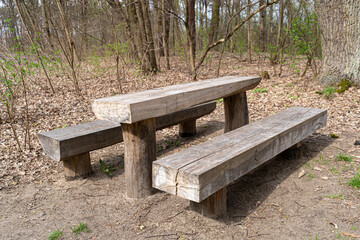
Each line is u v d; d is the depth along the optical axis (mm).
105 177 3449
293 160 3496
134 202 2844
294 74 9234
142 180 2885
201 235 2264
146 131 2820
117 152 4227
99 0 9742
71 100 7117
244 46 14680
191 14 10328
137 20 11000
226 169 2189
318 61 11633
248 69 11695
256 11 7488
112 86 8648
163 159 2291
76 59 11648
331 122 4734
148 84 8859
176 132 5031
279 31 11633
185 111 4266
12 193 3129
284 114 3643
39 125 5402
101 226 2479
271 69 11211
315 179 3006
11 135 4855
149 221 2508
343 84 6293
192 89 3012
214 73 10906
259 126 3139
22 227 2506
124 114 2369
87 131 3268
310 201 2623
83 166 3398
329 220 2328
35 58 7410
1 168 3664
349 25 6133
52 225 2523
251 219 2443
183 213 2578
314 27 7391
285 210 2531
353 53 6191
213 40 13320
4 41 5027
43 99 7121
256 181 3096
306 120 3311
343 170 3121
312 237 2156
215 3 13094
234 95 4070
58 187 3242
